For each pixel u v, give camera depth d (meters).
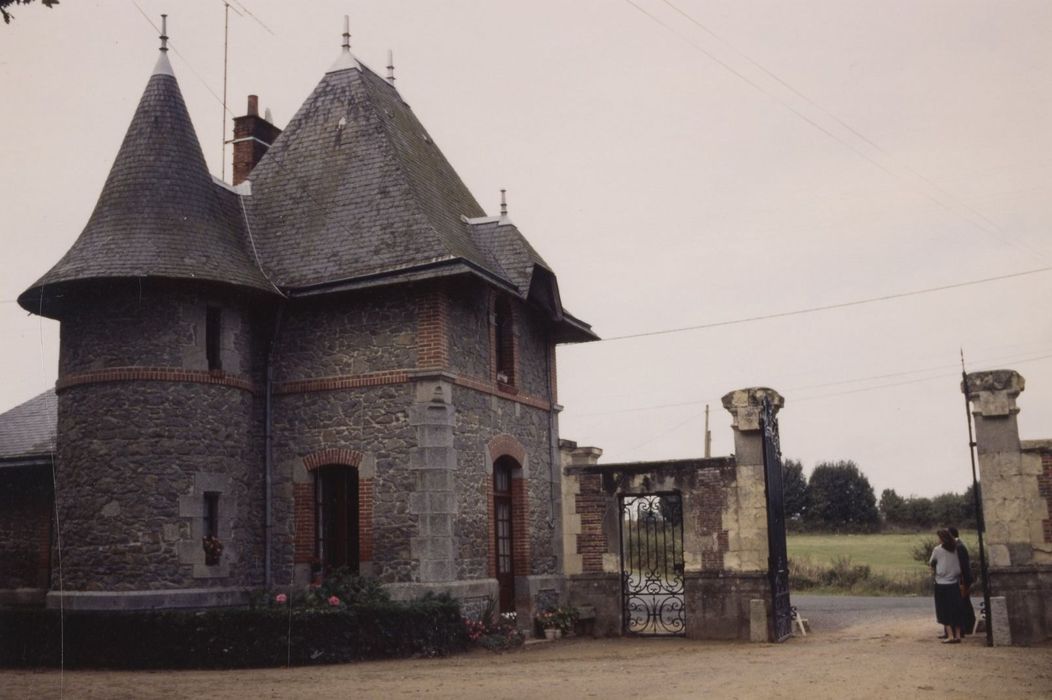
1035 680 10.17
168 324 14.97
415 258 15.68
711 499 16.97
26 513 18.23
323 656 13.23
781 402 16.86
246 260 16.22
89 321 15.07
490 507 16.48
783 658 12.73
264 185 18.16
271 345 16.42
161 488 14.50
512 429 17.67
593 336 20.69
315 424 15.96
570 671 11.95
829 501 59.62
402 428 15.35
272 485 16.06
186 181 16.09
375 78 19.70
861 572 29.70
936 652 12.98
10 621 13.70
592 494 18.23
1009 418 15.00
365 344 15.87
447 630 14.38
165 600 14.18
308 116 18.70
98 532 14.43
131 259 14.88
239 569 15.34
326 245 16.64
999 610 13.85
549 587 17.88
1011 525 14.77
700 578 16.83
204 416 15.08
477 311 16.83
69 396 15.09
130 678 11.89
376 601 14.29
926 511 58.78
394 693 10.12
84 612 13.66
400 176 17.05
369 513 15.33
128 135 16.34
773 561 15.67
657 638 17.06
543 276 18.64
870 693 9.36
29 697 10.23
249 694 10.20
